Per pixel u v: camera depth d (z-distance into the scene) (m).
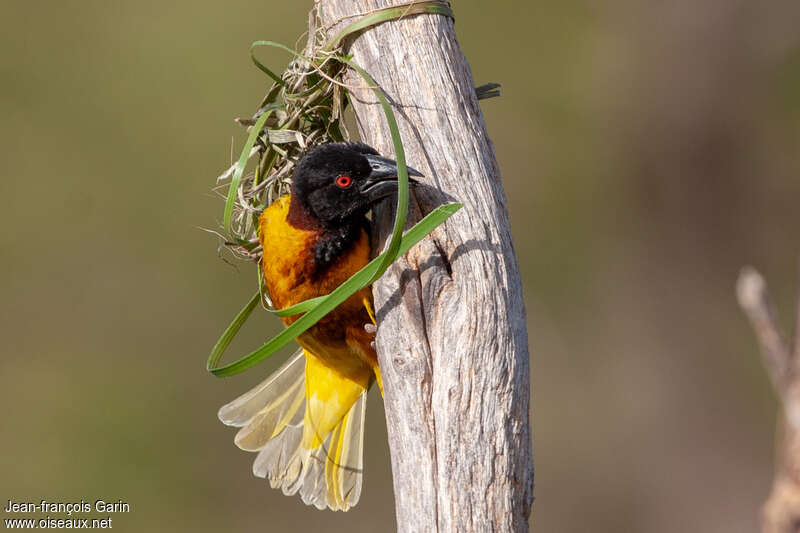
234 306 15.09
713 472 15.92
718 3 15.88
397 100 4.74
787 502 3.91
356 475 6.29
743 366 16.19
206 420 14.92
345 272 5.39
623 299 16.28
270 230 5.44
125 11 15.45
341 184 5.16
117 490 14.38
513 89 15.89
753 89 16.11
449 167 4.61
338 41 4.88
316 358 6.13
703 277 16.28
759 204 16.22
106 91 15.28
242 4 15.26
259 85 15.29
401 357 4.32
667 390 16.12
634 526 15.91
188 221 15.13
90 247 15.16
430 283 4.37
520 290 4.43
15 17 15.30
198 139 15.19
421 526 4.13
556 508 15.91
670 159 16.19
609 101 16.05
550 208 16.14
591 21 15.86
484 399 4.18
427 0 4.78
